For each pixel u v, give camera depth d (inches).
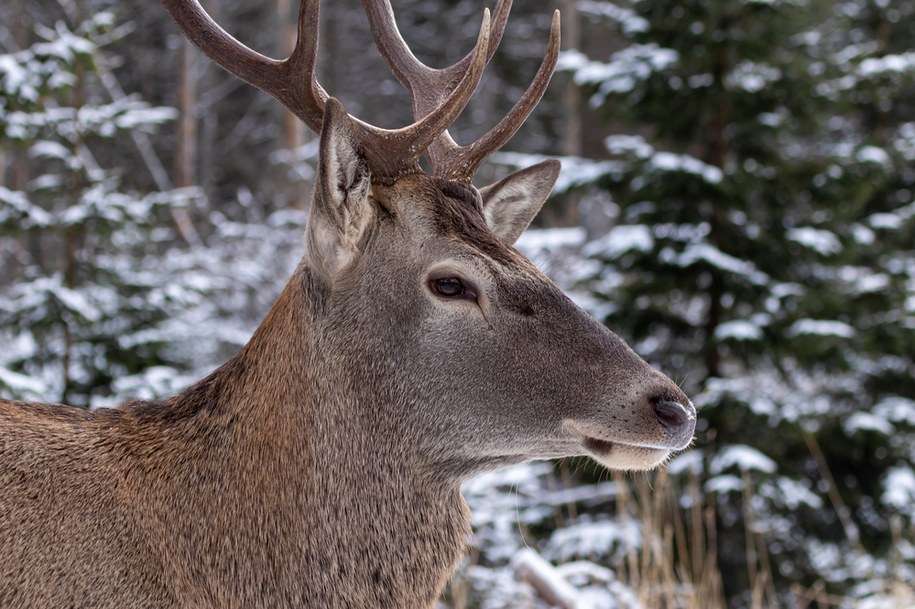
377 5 210.5
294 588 166.2
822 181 490.6
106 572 161.5
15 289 409.7
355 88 1437.0
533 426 167.0
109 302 409.1
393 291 169.8
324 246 167.5
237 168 1422.2
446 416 169.3
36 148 397.4
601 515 464.4
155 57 1396.4
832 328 459.8
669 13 474.0
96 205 393.7
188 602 164.9
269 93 178.7
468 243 169.8
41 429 174.1
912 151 564.7
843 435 485.4
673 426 163.5
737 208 469.1
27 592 158.7
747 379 544.1
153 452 172.2
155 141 1370.6
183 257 634.2
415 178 174.2
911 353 526.3
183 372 430.9
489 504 406.9
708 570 391.9
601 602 336.5
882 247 533.0
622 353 167.3
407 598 171.0
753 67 481.4
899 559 417.1
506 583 354.6
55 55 373.4
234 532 167.5
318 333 171.2
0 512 162.9
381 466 170.4
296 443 168.7
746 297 467.8
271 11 1403.8
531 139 1333.7
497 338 167.2
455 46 1362.0
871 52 599.8
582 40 1353.3
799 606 459.8
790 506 446.6
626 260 476.4
